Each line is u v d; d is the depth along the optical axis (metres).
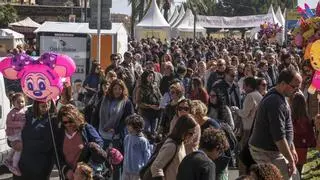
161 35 82.31
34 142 14.41
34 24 75.25
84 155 13.65
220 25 107.88
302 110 17.17
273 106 13.21
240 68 27.73
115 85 17.97
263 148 13.57
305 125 17.30
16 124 16.39
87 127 14.34
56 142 14.45
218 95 20.72
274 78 30.44
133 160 15.51
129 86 24.47
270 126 13.28
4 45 50.59
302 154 17.41
